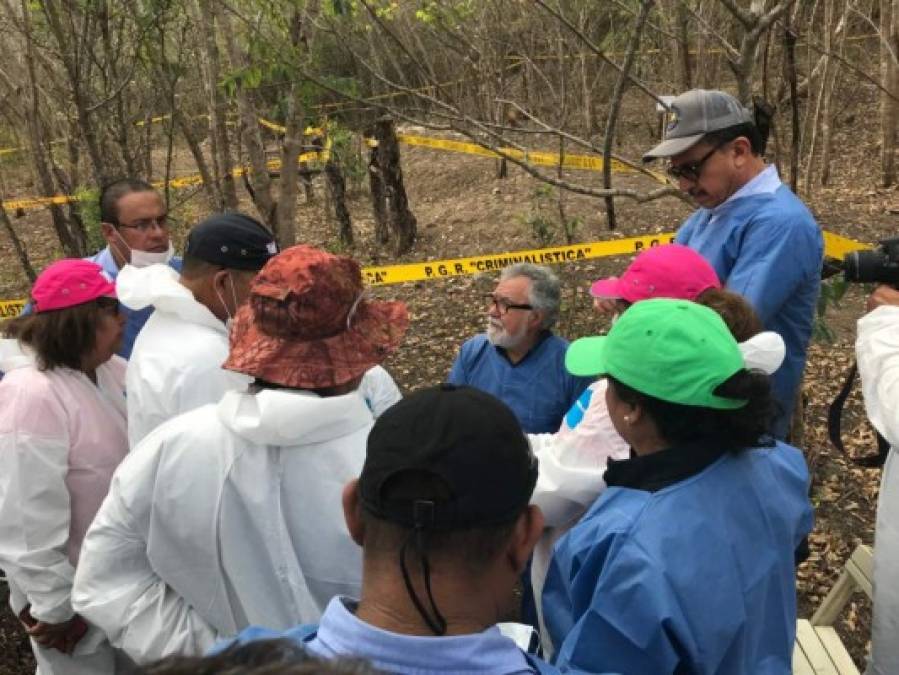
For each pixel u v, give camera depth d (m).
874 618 1.94
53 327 1.95
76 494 1.99
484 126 2.83
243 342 1.48
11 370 1.98
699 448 1.42
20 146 11.70
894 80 7.98
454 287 6.75
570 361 1.70
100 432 2.01
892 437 1.64
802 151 9.04
